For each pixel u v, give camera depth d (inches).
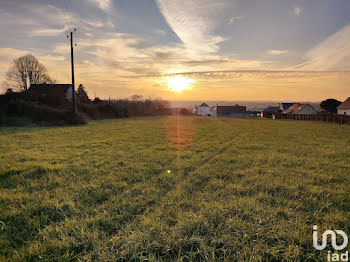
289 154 323.9
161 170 229.3
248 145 406.6
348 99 1916.8
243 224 111.6
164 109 2194.9
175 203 142.3
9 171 206.2
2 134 508.7
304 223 114.7
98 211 130.6
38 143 394.6
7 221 115.4
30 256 87.8
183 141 451.5
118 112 1413.6
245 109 3080.7
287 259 87.4
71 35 837.2
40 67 1681.8
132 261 88.1
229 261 86.6
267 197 152.2
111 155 300.5
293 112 2325.3
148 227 109.8
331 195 158.2
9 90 1440.7
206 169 234.1
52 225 113.0
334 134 621.6
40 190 164.4
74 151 324.5
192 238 99.0
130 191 164.2
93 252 91.0
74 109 905.5
